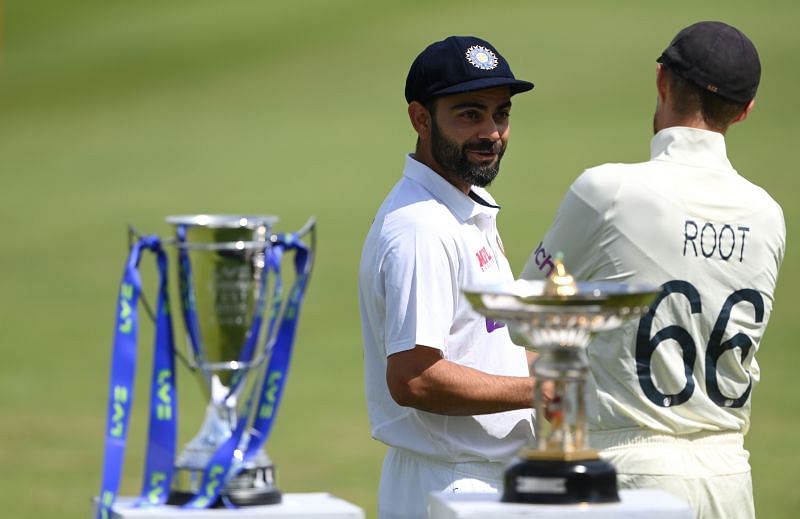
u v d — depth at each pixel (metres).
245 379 10.44
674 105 12.70
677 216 12.30
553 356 9.55
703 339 12.31
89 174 96.56
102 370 52.12
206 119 113.44
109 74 132.50
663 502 9.42
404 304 12.77
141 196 89.00
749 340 12.45
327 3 153.88
